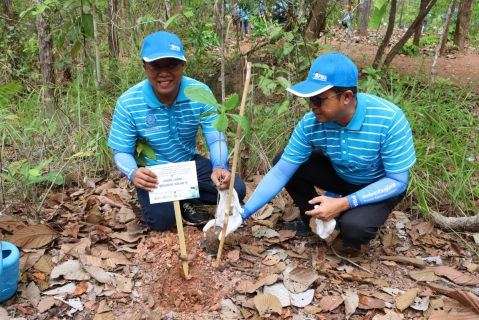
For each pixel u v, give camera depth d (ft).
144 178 7.22
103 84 15.76
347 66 6.42
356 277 7.30
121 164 7.91
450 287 7.16
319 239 8.40
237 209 7.57
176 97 7.87
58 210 9.51
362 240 7.47
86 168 11.40
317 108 6.64
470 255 8.21
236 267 7.61
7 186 9.98
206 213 9.25
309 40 13.12
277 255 7.93
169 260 7.66
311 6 13.57
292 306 6.77
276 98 14.24
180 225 7.30
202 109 8.15
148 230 8.65
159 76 7.27
